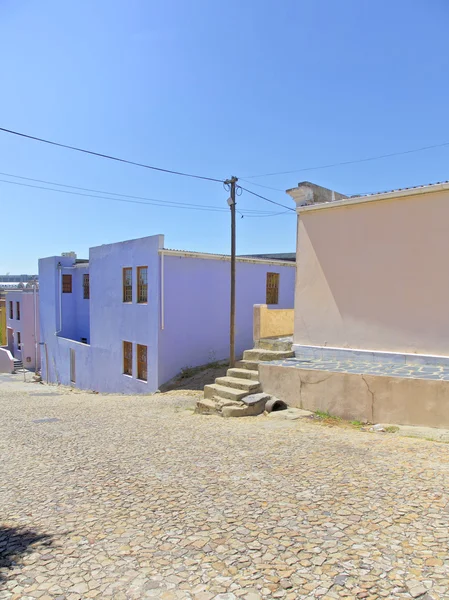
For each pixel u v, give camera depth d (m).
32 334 31.75
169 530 3.65
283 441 6.46
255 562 3.02
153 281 15.49
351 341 9.80
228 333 17.53
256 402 8.74
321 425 7.46
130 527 3.77
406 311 8.97
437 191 8.45
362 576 2.76
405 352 8.98
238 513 3.89
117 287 17.97
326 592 2.62
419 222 8.75
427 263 8.67
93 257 19.83
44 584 2.92
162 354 15.35
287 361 9.74
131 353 17.28
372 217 9.41
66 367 23.42
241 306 17.95
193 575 2.91
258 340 11.52
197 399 12.28
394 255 9.11
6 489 5.15
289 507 3.94
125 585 2.85
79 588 2.85
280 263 19.33
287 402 8.80
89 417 10.52
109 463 5.95
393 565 2.87
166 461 5.82
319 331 10.32
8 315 35.38
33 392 19.55
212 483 4.77
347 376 7.75
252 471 5.09
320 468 5.02
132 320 16.92
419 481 4.37
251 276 18.36
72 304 25.47
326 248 10.16
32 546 3.52
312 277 10.41
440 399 6.70
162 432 7.90
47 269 26.19
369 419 7.45
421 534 3.26
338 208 9.93
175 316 15.70
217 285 17.06
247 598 2.61
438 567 2.81
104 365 19.19
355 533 3.35
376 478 4.55
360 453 5.55
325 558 3.01
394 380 7.16
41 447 7.34
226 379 9.91
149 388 15.81
